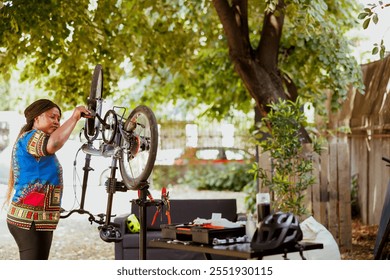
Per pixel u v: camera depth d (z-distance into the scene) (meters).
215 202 6.83
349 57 8.42
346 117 9.82
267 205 4.26
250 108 10.55
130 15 9.32
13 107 16.95
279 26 7.91
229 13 7.71
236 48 7.75
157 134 4.14
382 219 6.07
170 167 18.80
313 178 6.59
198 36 9.82
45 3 7.70
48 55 9.05
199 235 4.11
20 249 4.33
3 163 15.22
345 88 8.41
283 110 6.49
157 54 9.58
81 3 8.24
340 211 7.41
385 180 8.48
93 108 4.60
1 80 9.71
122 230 6.41
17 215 4.28
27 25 7.69
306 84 9.05
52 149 4.16
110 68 9.17
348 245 7.43
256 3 8.25
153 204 4.50
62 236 9.90
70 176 13.74
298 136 7.02
